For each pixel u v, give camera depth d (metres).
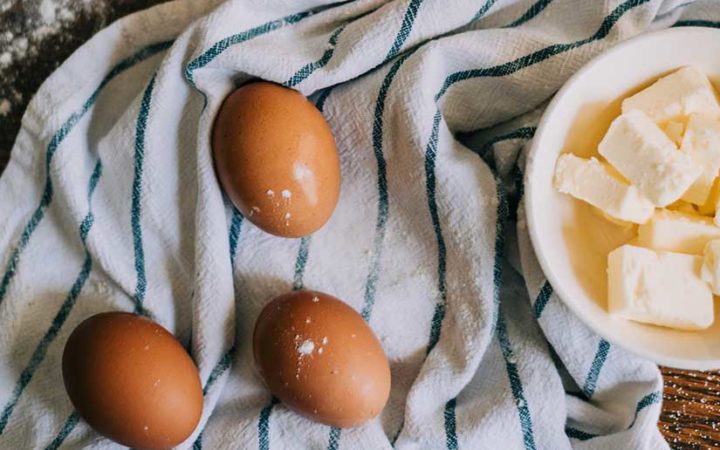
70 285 0.48
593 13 0.45
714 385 0.47
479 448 0.46
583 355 0.46
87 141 0.48
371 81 0.46
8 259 0.48
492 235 0.45
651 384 0.45
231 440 0.46
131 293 0.47
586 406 0.47
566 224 0.45
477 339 0.46
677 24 0.46
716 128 0.43
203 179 0.45
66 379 0.43
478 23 0.46
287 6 0.46
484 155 0.48
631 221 0.43
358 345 0.43
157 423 0.43
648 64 0.44
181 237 0.47
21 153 0.47
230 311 0.47
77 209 0.47
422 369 0.47
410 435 0.46
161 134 0.46
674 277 0.43
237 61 0.44
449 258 0.46
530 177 0.43
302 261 0.47
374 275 0.47
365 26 0.45
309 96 0.47
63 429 0.47
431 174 0.45
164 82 0.45
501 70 0.45
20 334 0.47
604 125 0.45
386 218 0.47
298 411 0.44
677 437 0.48
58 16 0.49
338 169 0.45
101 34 0.47
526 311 0.47
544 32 0.45
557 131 0.43
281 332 0.43
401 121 0.45
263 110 0.43
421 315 0.47
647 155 0.42
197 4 0.47
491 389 0.47
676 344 0.43
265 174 0.43
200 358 0.46
